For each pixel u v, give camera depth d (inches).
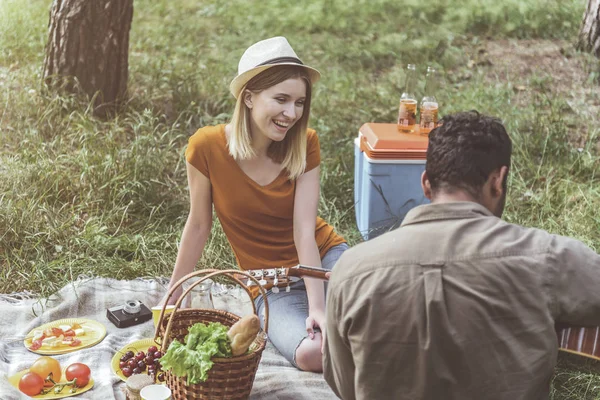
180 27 307.0
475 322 71.1
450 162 76.9
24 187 182.5
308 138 135.0
